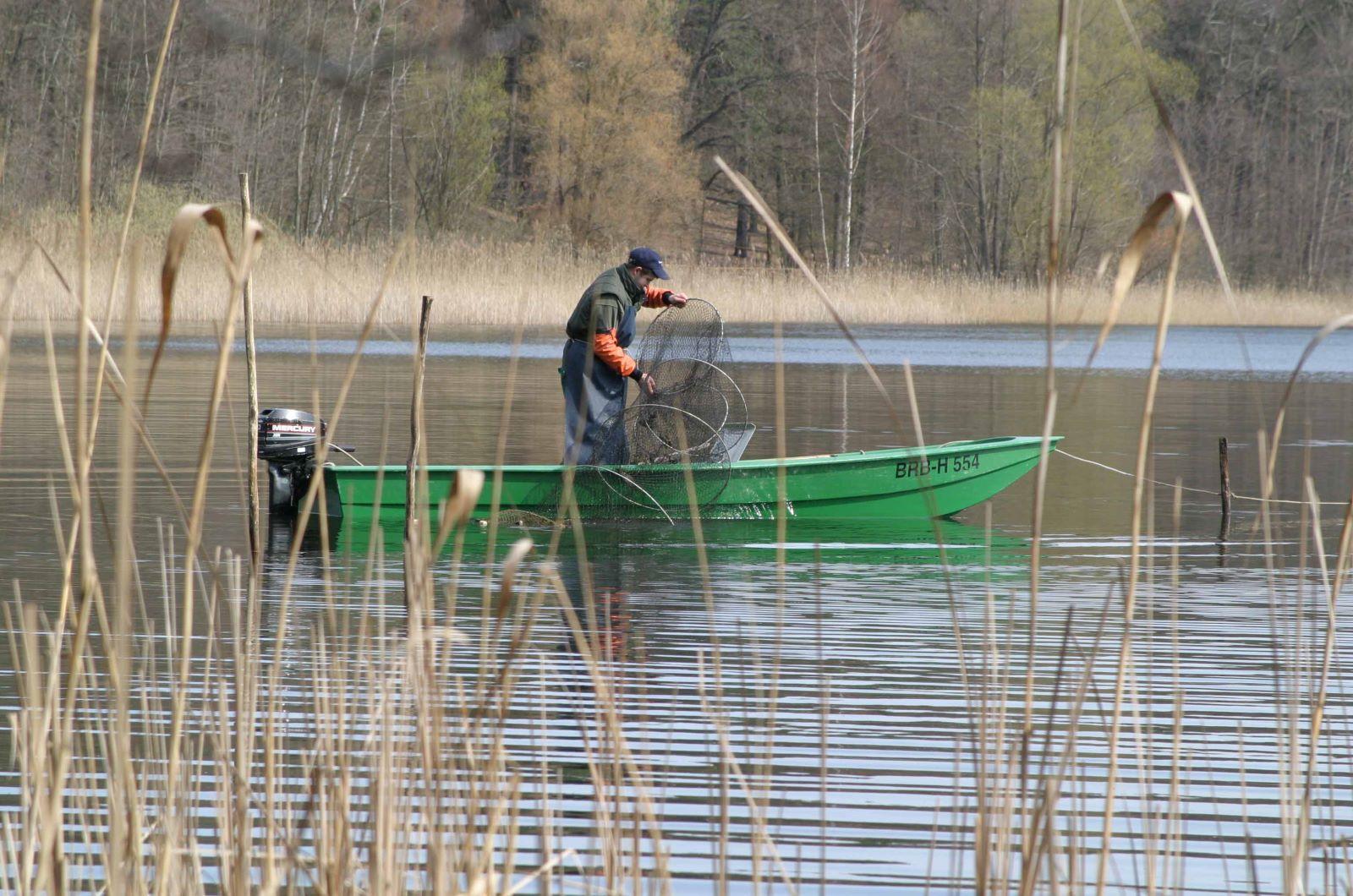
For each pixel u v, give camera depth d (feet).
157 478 125.49
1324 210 535.60
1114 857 44.91
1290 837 39.91
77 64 421.59
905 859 44.96
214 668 62.49
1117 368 279.69
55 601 77.41
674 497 110.11
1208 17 612.29
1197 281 451.12
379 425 166.30
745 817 48.06
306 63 96.84
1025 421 181.68
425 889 37.14
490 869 35.27
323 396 198.49
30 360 250.37
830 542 104.73
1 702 57.21
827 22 637.30
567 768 51.62
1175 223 25.26
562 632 74.18
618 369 106.52
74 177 402.72
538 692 61.31
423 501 36.14
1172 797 39.78
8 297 30.45
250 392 84.58
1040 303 421.59
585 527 109.91
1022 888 34.96
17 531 99.55
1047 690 63.26
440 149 468.34
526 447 148.15
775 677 42.29
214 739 40.24
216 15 100.68
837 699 61.77
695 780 51.37
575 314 106.93
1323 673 39.04
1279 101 579.48
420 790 45.32
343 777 36.52
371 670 42.83
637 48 549.54
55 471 126.82
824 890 41.83
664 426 109.29
